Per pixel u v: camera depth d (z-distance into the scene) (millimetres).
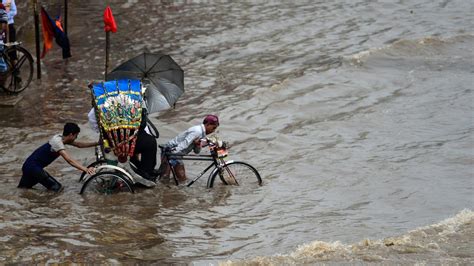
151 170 18547
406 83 28672
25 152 20594
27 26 34125
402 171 20078
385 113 25047
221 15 38875
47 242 15438
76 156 20562
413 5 42188
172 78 19266
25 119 23047
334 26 37312
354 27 37219
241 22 37531
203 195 18375
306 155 21156
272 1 42312
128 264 14484
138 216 16984
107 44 24703
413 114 25031
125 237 15844
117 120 17953
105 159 18234
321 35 35562
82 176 18969
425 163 20688
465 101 26516
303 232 16328
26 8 36812
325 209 17672
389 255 15047
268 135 22672
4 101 24344
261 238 16000
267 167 20250
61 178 19188
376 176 19750
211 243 15695
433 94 27359
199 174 19734
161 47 32656
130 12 38844
